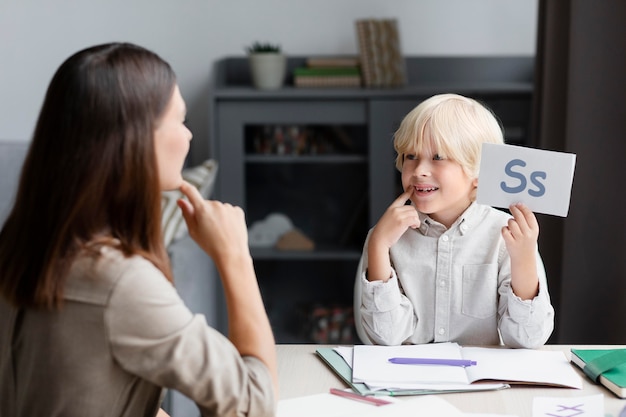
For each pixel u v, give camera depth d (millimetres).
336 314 3039
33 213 930
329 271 3053
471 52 3168
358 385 1196
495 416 1079
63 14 3160
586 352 1277
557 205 1273
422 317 1468
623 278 2000
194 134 3227
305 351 1363
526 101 2879
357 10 3160
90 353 914
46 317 922
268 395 981
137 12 3166
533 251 1309
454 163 1375
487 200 1310
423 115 1381
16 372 967
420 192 1396
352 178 2994
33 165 936
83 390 923
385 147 2900
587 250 2061
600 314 2049
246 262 1052
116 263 913
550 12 2287
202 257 2539
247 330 1022
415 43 3172
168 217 2469
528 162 1271
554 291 2297
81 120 913
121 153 921
